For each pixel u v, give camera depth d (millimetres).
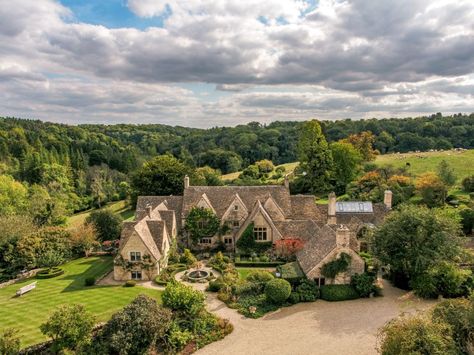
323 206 65812
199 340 34406
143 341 32875
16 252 57500
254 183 107125
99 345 32469
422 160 114750
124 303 41906
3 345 29828
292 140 182750
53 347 31188
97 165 159500
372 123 171375
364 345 32875
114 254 64062
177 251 61531
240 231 59344
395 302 41781
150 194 89688
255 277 45562
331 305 41375
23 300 43969
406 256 43500
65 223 85500
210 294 45000
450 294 42094
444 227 43406
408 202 76562
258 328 36625
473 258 47719
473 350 26984
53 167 118125
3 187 89250
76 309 32625
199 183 94938
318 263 44344
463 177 93938
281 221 58875
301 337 34594
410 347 25344
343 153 98875
